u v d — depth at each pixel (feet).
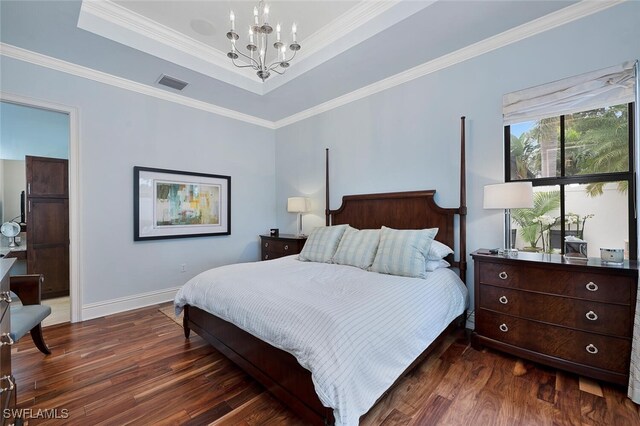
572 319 6.31
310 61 10.23
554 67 7.70
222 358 7.47
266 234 15.90
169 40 9.58
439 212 9.64
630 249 6.95
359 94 12.03
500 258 7.28
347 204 12.34
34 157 12.67
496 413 5.28
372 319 5.20
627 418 5.11
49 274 12.98
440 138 9.80
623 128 7.02
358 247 9.29
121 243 10.98
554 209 8.00
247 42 9.90
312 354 4.47
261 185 15.74
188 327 8.49
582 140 7.57
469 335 8.55
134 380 6.48
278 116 15.29
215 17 8.66
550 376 6.45
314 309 5.22
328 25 9.07
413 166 10.46
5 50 8.63
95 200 10.37
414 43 8.75
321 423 4.58
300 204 13.51
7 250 12.44
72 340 8.46
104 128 10.55
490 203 7.68
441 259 8.93
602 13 7.06
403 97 10.70
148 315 10.57
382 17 8.12
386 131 11.21
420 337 6.00
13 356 7.50
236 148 14.61
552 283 6.57
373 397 4.58
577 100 7.37
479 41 8.71
